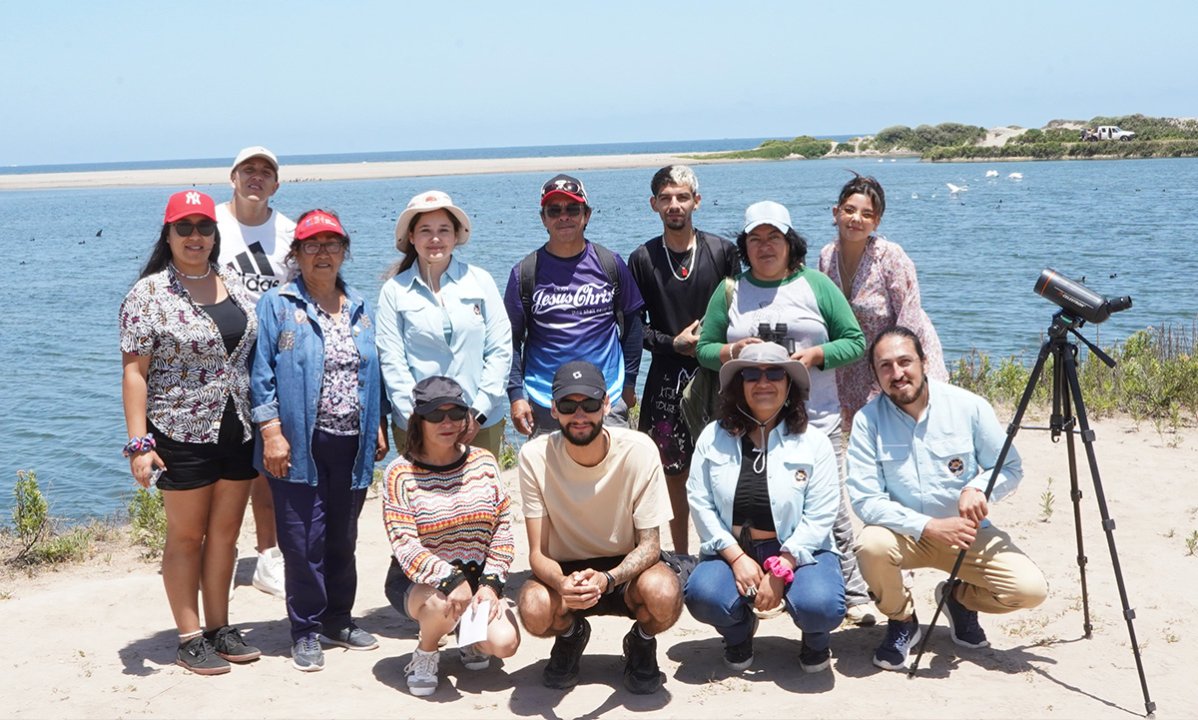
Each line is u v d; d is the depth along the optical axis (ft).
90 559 23.04
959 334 57.77
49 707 14.92
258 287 19.56
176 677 15.94
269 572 20.18
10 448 40.55
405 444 17.76
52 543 23.21
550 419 18.79
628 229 134.82
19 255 126.21
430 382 15.42
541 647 17.29
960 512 15.15
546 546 15.48
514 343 18.89
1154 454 26.86
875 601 15.64
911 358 15.46
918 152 498.69
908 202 179.42
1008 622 17.28
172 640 17.57
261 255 19.72
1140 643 16.21
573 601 14.38
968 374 36.06
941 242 109.19
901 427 15.96
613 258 18.76
